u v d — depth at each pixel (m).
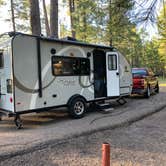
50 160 5.02
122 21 6.12
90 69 9.77
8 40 7.40
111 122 8.12
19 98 7.45
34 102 7.84
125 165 4.77
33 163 4.87
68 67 8.91
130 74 12.05
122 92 11.49
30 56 7.71
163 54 30.67
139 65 44.66
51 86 8.32
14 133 6.94
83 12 16.30
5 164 4.82
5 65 7.62
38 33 11.41
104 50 10.44
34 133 6.89
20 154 5.30
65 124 8.03
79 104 9.12
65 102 8.78
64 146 5.87
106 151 3.32
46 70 8.15
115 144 6.05
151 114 9.84
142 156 5.25
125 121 8.28
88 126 7.63
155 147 5.82
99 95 10.45
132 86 13.02
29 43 7.68
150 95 15.63
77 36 19.05
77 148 5.74
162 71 48.88
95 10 12.35
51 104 8.34
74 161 4.97
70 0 18.38
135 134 6.95
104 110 10.14
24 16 23.58
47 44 8.20
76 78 9.18
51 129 7.35
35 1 11.38
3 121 8.77
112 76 10.73
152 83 15.12
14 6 23.31
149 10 5.81
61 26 23.84
